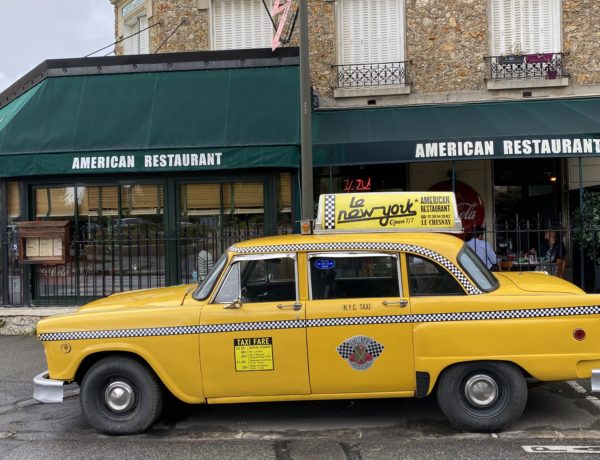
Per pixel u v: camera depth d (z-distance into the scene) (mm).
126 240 9008
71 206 9414
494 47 10719
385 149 8500
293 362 4609
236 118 8742
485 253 8617
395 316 4562
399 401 5566
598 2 10531
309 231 5438
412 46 10734
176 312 4703
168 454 4422
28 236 8891
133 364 4781
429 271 4664
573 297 4477
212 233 9281
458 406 4594
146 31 12023
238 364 4637
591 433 4617
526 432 4656
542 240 11305
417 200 5121
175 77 9359
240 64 9414
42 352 7805
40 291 9305
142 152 8484
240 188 9289
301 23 6867
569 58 10562
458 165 11484
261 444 4586
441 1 10695
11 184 9484
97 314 4785
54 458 4391
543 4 10664
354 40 10891
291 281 4738
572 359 4426
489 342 4484
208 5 10977
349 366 4586
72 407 5707
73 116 8953
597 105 10055
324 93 10812
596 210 9445
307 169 6961
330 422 5051
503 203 11492
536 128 8758
